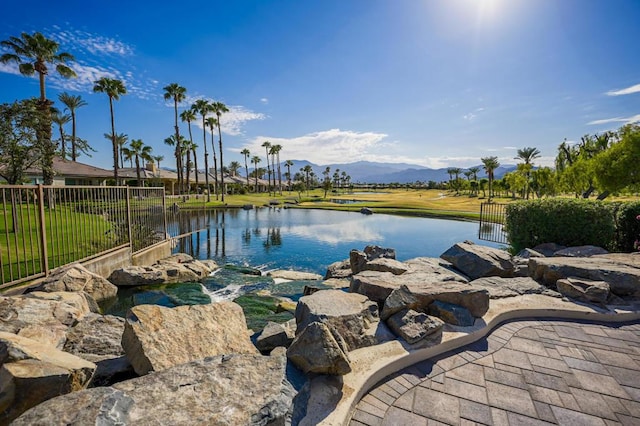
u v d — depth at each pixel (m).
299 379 2.50
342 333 3.29
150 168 52.38
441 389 2.76
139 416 1.77
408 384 2.83
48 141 12.11
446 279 4.96
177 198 38.81
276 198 52.56
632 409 2.50
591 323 4.13
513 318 4.27
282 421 1.94
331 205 39.12
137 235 9.52
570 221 8.07
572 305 4.46
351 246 14.23
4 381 1.89
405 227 20.38
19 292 5.04
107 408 1.64
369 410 2.47
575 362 3.20
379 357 3.06
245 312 6.15
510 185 56.00
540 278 5.61
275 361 2.46
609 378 2.92
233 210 33.56
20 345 2.20
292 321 4.45
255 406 1.95
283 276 9.14
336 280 7.81
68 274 5.86
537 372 3.02
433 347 3.31
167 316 3.16
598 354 3.36
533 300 4.64
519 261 6.83
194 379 2.15
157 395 1.96
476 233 17.72
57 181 26.75
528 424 2.35
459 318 3.80
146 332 2.89
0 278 5.56
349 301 3.87
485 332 3.77
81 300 4.75
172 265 9.01
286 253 12.88
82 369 2.22
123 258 8.30
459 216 25.28
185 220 24.02
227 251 13.27
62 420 1.51
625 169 17.48
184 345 2.96
